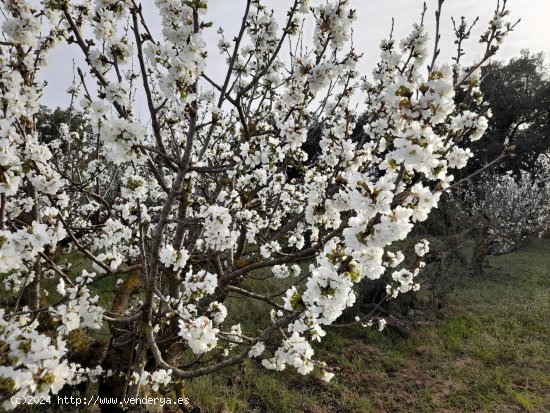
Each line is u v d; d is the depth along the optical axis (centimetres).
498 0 344
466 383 558
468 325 745
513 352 636
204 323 225
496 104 2378
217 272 416
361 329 723
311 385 548
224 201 384
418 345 671
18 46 249
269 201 589
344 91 416
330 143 363
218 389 493
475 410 502
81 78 246
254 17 361
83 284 261
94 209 575
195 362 410
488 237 1150
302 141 301
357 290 797
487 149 2208
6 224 281
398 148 184
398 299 782
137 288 497
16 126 241
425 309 812
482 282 1045
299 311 218
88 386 370
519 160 2280
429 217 1164
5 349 159
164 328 416
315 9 302
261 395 503
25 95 246
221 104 264
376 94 412
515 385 554
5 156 179
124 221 433
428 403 515
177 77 210
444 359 625
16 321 237
